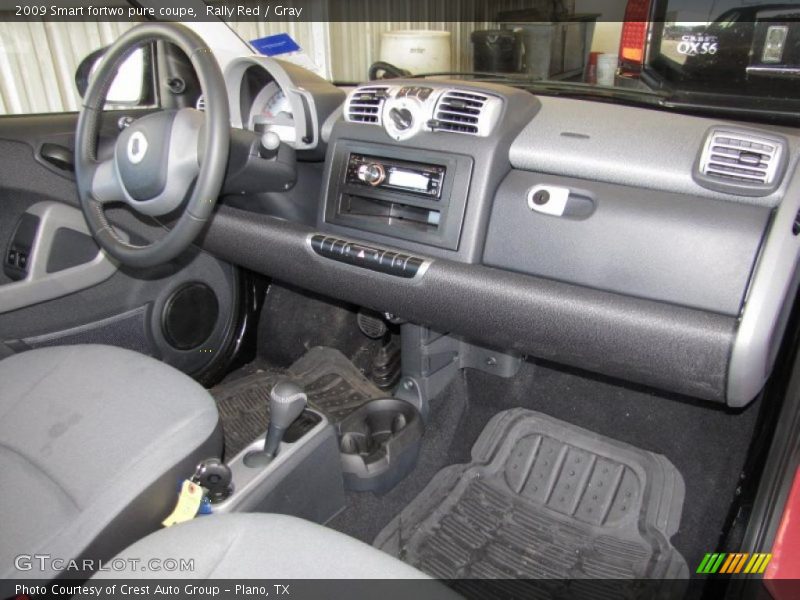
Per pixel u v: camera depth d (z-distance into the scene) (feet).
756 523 3.70
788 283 3.42
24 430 3.97
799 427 3.67
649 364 3.81
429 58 12.57
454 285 4.26
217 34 6.04
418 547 5.16
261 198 5.04
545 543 5.14
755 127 3.96
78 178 4.34
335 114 4.90
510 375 6.15
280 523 3.21
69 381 4.30
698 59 6.50
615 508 5.33
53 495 3.52
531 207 4.04
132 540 3.56
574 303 3.86
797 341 4.12
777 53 6.07
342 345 7.28
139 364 4.45
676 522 5.15
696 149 3.71
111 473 3.60
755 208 3.47
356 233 4.69
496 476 5.75
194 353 6.68
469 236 4.20
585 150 3.94
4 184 5.23
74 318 5.64
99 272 5.65
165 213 4.19
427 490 5.69
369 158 4.55
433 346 5.83
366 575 2.95
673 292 3.61
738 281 3.42
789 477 3.56
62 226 5.39
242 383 6.78
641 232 3.69
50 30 9.73
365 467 5.31
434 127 4.23
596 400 5.89
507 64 11.76
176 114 4.00
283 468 4.26
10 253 5.34
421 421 5.74
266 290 7.24
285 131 5.05
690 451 5.46
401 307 4.75
